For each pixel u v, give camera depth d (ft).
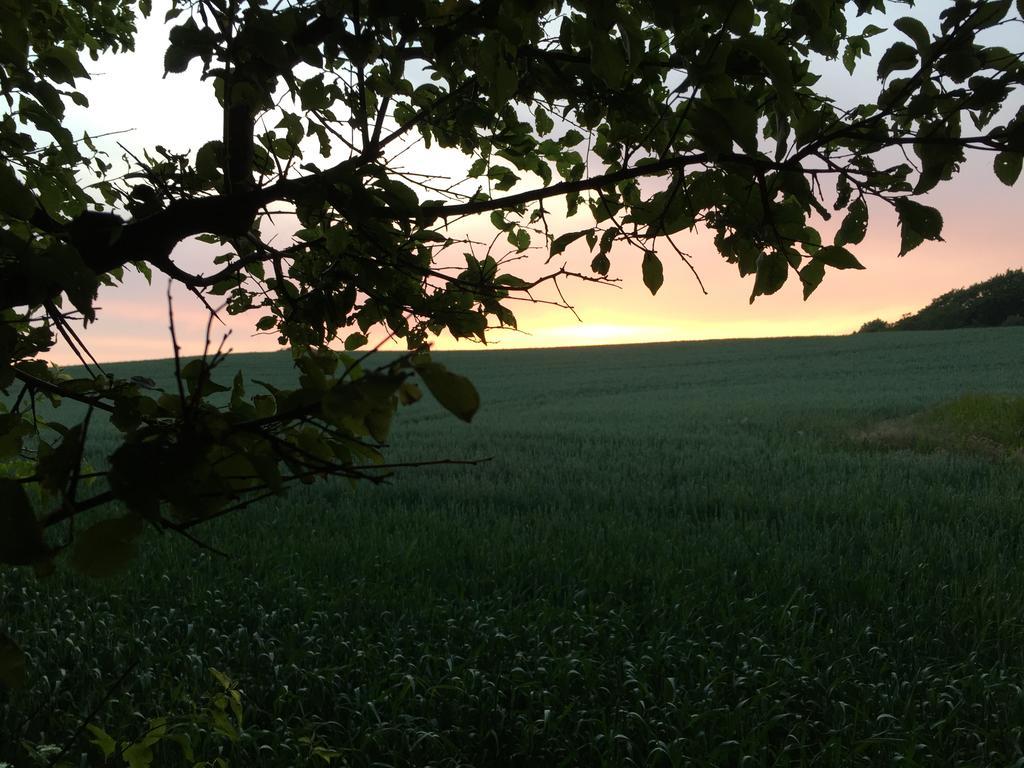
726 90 4.00
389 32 5.25
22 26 5.52
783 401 104.32
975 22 4.29
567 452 63.26
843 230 5.01
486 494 43.32
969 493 42.16
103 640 21.91
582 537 31.91
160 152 6.21
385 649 21.21
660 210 5.80
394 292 7.20
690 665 20.47
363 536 32.78
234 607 24.79
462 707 18.31
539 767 16.76
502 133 7.50
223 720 8.30
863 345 212.84
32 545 2.89
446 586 26.99
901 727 16.81
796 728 17.26
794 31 5.16
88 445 66.49
